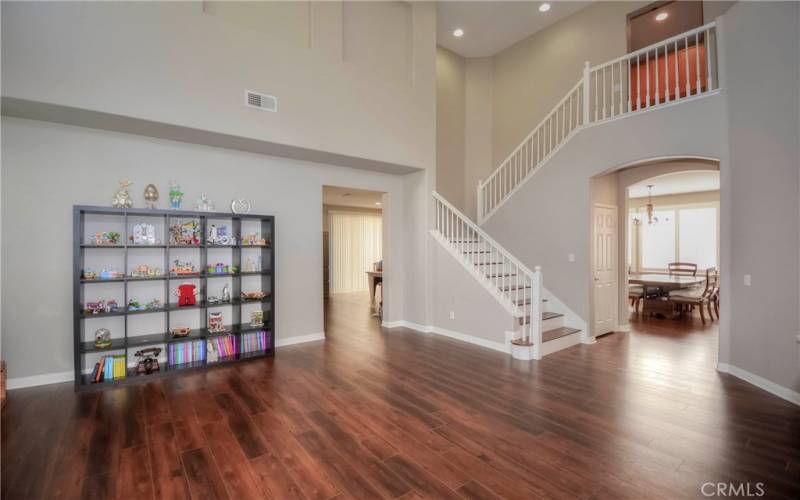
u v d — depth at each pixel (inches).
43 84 128.0
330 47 195.8
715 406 129.8
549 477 90.5
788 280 134.7
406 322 257.4
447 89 316.8
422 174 243.3
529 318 213.9
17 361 144.9
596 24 263.3
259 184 198.1
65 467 94.4
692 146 173.6
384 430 113.5
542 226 235.5
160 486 87.4
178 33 153.3
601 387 147.6
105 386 146.3
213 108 160.9
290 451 102.0
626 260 250.5
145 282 171.0
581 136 216.4
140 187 166.2
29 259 146.2
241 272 183.5
